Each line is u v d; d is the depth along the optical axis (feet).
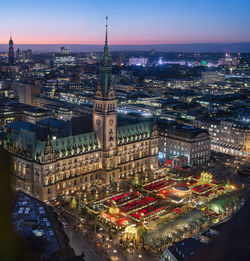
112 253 463.83
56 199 634.84
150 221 531.91
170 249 400.26
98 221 555.69
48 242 262.26
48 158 617.62
